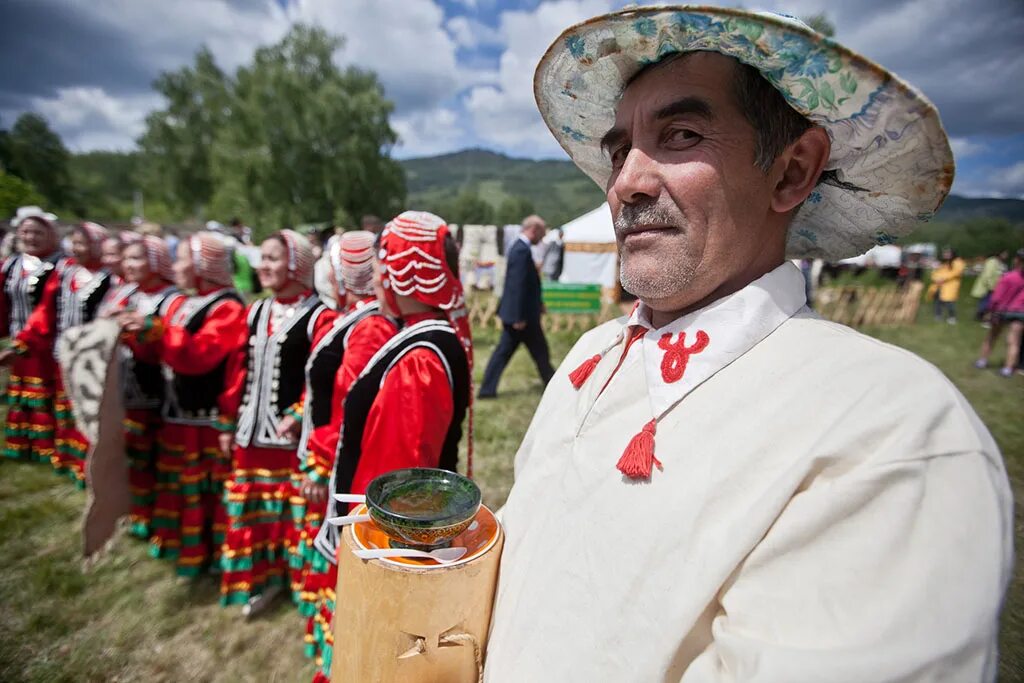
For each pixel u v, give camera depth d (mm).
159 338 2730
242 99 38312
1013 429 5531
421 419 1664
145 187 57406
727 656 616
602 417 913
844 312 12703
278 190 36812
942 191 848
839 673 538
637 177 829
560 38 935
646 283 843
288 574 3016
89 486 2502
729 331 810
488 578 960
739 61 794
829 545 613
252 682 2541
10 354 4375
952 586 554
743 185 814
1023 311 7977
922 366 694
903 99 723
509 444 4836
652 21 781
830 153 865
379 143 38594
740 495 693
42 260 4656
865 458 639
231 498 2859
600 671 731
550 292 9586
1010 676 2375
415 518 920
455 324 1843
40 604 2984
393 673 902
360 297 2461
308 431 2432
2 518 3807
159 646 2730
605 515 807
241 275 11961
